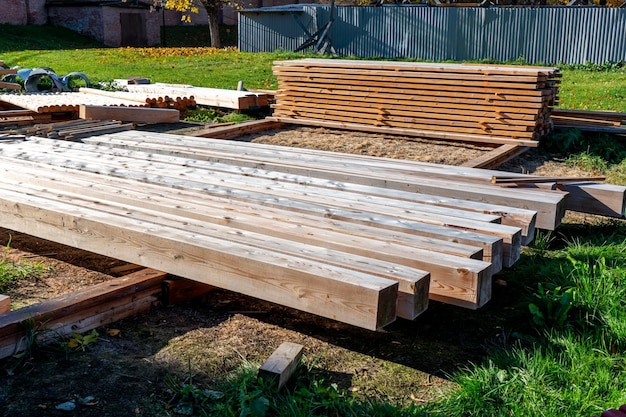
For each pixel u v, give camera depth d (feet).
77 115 42.68
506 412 11.64
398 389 12.62
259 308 15.94
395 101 37.88
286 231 15.56
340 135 39.47
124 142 28.81
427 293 13.08
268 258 13.51
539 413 11.48
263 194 19.07
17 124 39.93
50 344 13.35
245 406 10.94
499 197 19.69
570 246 20.35
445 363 13.69
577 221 23.36
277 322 15.25
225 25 143.95
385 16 84.58
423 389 12.66
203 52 91.61
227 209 17.47
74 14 118.62
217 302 16.22
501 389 12.20
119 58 80.94
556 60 77.51
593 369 13.12
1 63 57.16
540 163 33.19
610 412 10.05
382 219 16.67
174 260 14.79
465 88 35.55
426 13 82.33
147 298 15.42
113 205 17.71
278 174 21.62
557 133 37.11
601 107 48.83
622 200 20.93
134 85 53.31
